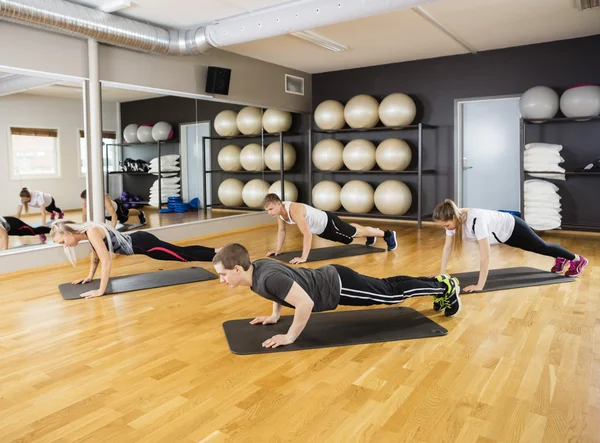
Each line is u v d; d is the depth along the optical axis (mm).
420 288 2727
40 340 2674
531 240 3586
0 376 2232
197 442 1678
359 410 1880
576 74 5902
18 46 4121
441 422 1785
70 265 4562
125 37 4621
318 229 4500
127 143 5227
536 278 3770
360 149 6922
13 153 4289
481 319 2904
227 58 6312
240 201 6805
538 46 6105
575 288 3520
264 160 7188
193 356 2428
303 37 5676
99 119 4781
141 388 2094
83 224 3414
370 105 6934
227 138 6480
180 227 5852
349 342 2545
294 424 1785
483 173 6910
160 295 3529
